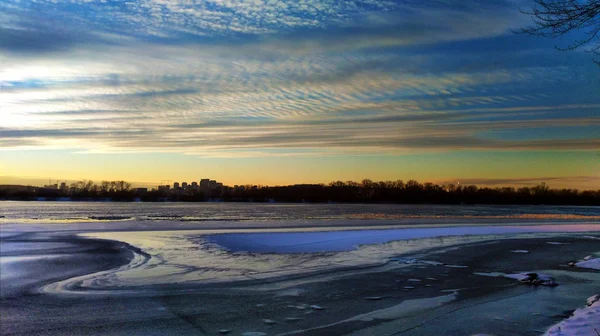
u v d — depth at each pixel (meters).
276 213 90.44
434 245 27.75
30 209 115.69
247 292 14.02
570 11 7.09
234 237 31.88
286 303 12.61
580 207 170.12
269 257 21.81
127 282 15.60
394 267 18.98
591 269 18.81
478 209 129.38
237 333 9.89
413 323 10.54
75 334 9.83
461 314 11.31
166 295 13.59
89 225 46.91
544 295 13.61
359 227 44.69
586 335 8.31
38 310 11.84
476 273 17.64
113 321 10.80
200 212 95.50
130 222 54.06
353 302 12.73
